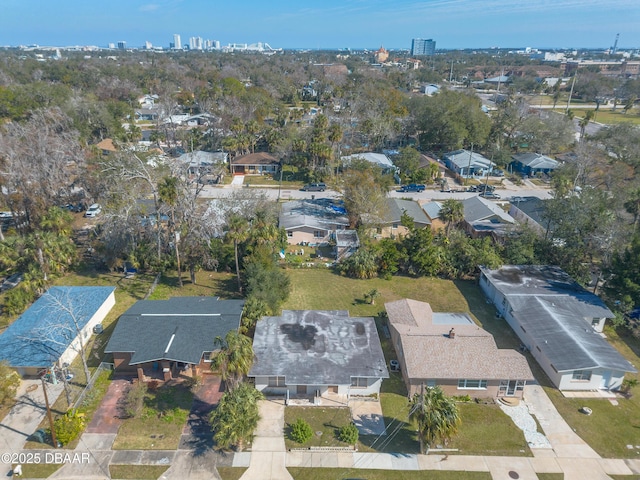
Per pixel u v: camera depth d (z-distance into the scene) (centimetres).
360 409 3316
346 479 2748
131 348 3484
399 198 7812
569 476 2822
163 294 4844
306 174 9256
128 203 5344
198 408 3275
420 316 4084
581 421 3259
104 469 2778
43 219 5100
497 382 3400
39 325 3816
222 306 4084
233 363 2936
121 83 16125
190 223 5197
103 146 9706
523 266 5181
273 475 2769
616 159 8681
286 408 3309
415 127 11788
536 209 6769
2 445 2939
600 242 5097
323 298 4862
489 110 15012
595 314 4269
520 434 3130
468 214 6825
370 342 3675
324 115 11625
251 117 12006
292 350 3538
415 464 2877
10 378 3219
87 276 5194
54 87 11881
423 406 2834
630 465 2914
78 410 3200
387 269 5309
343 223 6406
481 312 4675
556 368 3469
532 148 11069
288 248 6112
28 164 5959
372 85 16162
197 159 8800
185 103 15375
